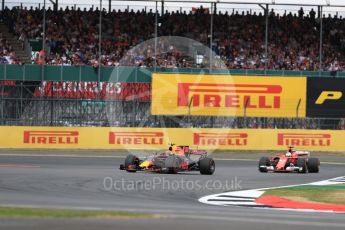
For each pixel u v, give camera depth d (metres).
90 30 109.62
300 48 110.44
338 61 108.81
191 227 27.05
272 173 66.69
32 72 93.88
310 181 58.69
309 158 69.12
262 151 93.25
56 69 93.94
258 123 95.44
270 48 109.69
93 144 91.69
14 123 91.38
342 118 95.00
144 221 28.47
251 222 29.50
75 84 94.31
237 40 110.31
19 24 109.44
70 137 91.44
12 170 62.72
